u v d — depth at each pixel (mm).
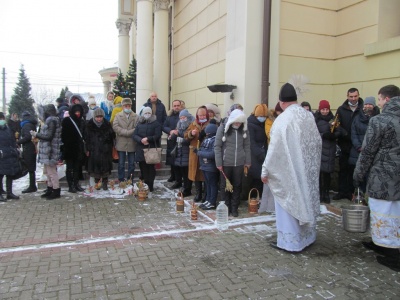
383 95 3596
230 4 6891
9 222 5016
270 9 6363
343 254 3898
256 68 6504
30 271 3428
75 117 6711
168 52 11719
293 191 3773
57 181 6402
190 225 4891
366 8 6469
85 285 3156
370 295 3016
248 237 4418
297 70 6836
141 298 2941
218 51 7992
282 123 3812
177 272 3424
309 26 6879
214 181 5602
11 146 6281
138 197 6375
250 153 5348
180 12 10562
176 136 6688
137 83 10781
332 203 5887
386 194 3439
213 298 2947
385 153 3438
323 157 5766
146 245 4125
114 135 6973
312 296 2992
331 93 7191
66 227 4805
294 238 3887
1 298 2926
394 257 3682
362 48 6543
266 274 3396
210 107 6219
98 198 6430
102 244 4148
